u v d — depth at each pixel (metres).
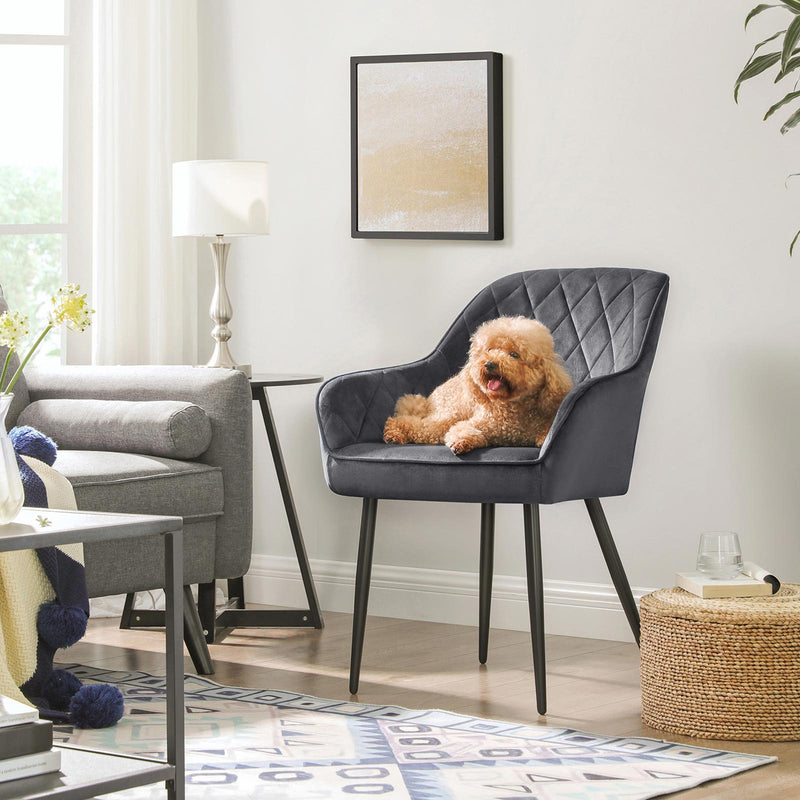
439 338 4.20
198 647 3.43
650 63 3.80
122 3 4.46
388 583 4.27
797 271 3.60
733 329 3.69
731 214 3.69
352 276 4.37
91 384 3.79
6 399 2.10
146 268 4.54
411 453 3.20
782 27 3.61
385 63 4.20
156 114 4.51
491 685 3.32
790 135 3.60
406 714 3.00
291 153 4.48
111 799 2.38
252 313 4.58
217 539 3.54
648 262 3.82
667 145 3.78
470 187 4.07
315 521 4.45
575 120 3.92
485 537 3.58
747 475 3.69
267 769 2.56
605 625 3.90
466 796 2.40
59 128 4.56
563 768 2.58
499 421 3.23
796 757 2.69
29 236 4.50
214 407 3.55
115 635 3.96
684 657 2.86
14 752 1.86
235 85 4.59
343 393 3.42
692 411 3.76
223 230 3.98
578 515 3.94
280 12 4.49
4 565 2.61
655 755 2.68
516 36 4.01
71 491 3.04
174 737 2.04
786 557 3.64
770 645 2.80
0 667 2.58
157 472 3.36
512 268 4.05
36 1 4.52
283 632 4.03
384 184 4.23
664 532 3.81
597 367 3.45
